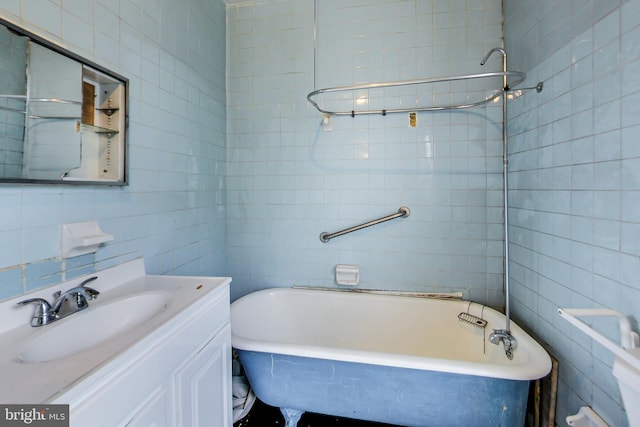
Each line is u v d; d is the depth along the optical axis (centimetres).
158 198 143
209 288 111
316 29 197
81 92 104
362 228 194
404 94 187
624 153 90
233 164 211
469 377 115
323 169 200
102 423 60
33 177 88
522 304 155
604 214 98
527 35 146
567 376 119
